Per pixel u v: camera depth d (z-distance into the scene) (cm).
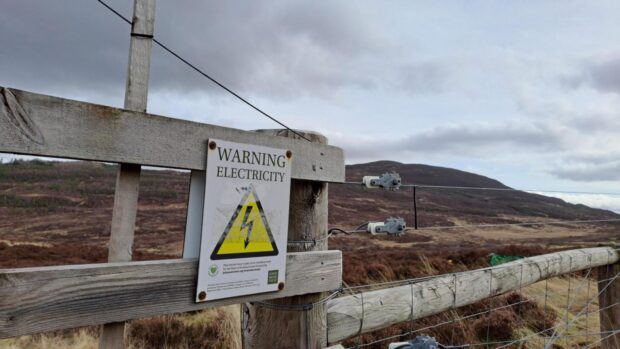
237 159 131
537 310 629
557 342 525
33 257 1016
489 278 232
